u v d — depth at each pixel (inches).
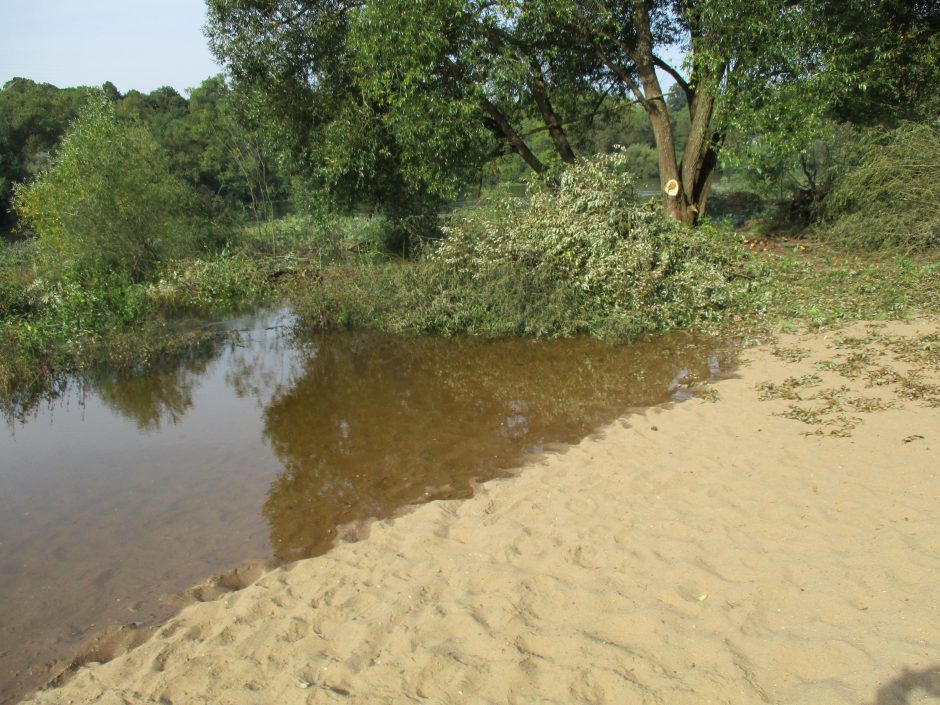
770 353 326.0
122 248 623.2
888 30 573.6
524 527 190.1
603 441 247.6
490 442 266.2
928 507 169.2
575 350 378.6
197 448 283.4
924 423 221.0
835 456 206.2
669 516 185.2
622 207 430.3
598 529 183.3
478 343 414.0
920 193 479.5
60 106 1557.6
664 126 579.2
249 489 241.8
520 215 452.4
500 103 573.9
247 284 594.9
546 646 137.3
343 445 276.4
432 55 525.7
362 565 181.3
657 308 398.0
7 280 564.7
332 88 609.3
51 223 661.9
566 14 533.3
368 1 535.2
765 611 139.7
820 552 157.3
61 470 267.3
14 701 143.5
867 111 621.9
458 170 586.2
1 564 200.2
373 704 126.3
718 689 119.9
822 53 513.7
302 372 386.6
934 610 131.0
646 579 157.1
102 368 402.6
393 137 598.9
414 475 242.7
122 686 141.4
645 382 314.8
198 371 397.4
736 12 477.4
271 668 141.4
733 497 190.4
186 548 204.1
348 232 716.0
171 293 561.9
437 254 469.7
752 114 496.4
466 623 147.7
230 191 1206.9
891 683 114.7
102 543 209.8
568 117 784.9
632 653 132.0
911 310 361.4
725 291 414.9
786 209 688.4
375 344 434.0
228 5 576.4
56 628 169.0
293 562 188.4
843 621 132.9
